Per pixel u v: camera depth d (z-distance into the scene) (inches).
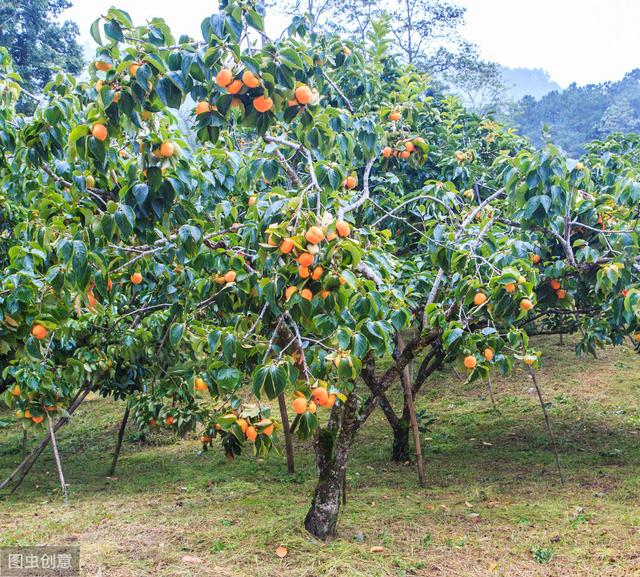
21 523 201.5
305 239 111.0
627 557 157.9
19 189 184.5
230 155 161.0
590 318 252.8
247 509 212.2
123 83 114.4
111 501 232.2
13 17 758.5
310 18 192.7
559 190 157.1
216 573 152.1
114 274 161.8
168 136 135.4
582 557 160.1
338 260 115.3
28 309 136.3
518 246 166.4
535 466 259.0
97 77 117.0
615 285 177.8
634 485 222.2
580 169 170.9
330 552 163.8
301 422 125.6
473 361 138.5
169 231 139.3
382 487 240.5
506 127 342.6
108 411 442.0
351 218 153.6
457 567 155.9
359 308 128.3
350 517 197.2
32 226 135.1
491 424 339.0
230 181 174.4
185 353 218.5
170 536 182.9
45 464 325.1
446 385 425.7
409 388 241.0
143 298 223.8
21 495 249.8
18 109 709.3
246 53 120.9
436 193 196.5
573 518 189.5
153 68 114.5
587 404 352.8
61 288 124.3
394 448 281.4
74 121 159.6
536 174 157.9
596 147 299.7
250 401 375.9
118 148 155.0
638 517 187.5
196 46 120.5
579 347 275.6
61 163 151.9
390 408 280.1
